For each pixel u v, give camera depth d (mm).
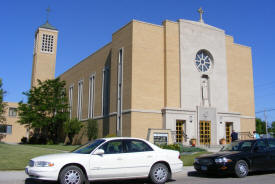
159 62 29328
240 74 34844
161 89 28969
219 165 12547
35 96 44094
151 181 11422
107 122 32656
